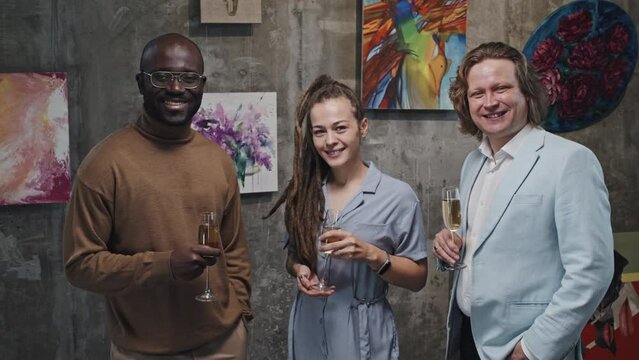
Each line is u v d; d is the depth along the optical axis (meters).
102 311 3.34
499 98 2.15
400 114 3.73
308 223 2.41
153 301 2.25
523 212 2.07
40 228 3.24
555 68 3.95
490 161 2.32
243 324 2.52
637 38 4.09
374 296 2.41
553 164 2.05
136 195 2.21
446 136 3.83
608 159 4.12
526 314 2.08
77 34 3.21
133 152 2.25
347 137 2.35
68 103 3.23
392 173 3.75
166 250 2.24
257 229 3.55
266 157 3.49
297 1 3.51
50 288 3.27
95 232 2.19
